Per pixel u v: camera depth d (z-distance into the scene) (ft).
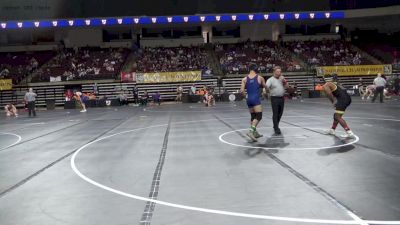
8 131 55.06
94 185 21.61
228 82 129.08
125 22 139.23
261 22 156.04
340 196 17.60
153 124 55.11
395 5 138.41
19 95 124.88
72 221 15.90
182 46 152.87
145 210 16.80
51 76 129.70
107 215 16.40
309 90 117.08
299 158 26.27
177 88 125.08
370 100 88.99
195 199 18.12
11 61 140.77
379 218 14.64
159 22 139.95
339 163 24.31
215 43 153.17
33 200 19.21
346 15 142.82
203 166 25.29
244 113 67.92
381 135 35.12
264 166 24.35
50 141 41.81
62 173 25.13
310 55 141.69
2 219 16.51
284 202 17.07
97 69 134.00
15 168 27.58
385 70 127.75
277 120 37.99
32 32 151.64
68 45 154.51
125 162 27.91
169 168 25.26
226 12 148.46
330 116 55.77
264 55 142.31
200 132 43.34
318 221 14.58
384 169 22.36
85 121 66.08
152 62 138.31
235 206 16.84
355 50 144.36
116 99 116.57
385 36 154.10
